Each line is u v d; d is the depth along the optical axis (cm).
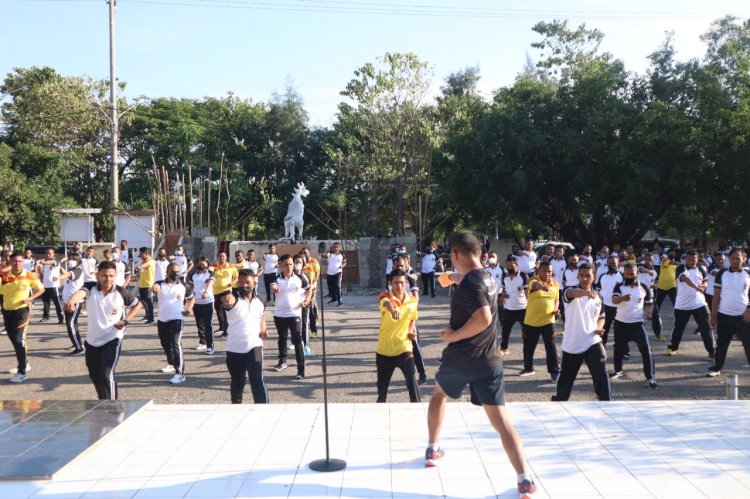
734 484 457
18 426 588
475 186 2895
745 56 2705
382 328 737
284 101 4534
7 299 981
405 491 448
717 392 898
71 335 1191
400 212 3491
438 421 498
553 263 1535
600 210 3086
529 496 426
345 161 3738
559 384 771
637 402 680
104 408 652
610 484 458
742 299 960
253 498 439
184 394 911
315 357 1152
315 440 561
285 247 2505
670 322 1556
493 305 444
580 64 3544
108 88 4331
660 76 2764
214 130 4375
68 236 2503
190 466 500
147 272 1569
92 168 4144
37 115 3775
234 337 726
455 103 3809
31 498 441
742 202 2588
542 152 2758
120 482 469
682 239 3538
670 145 2542
